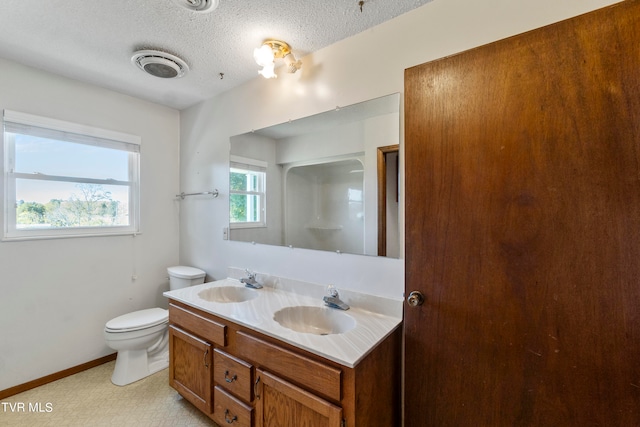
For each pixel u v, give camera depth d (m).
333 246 1.72
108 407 1.82
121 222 2.49
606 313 0.91
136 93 2.45
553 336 0.99
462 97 1.16
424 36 1.41
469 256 1.15
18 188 1.97
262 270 2.11
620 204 0.88
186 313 1.75
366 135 1.59
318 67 1.79
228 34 1.63
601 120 0.91
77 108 2.20
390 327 1.34
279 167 2.00
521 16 1.18
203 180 2.59
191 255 2.71
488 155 1.11
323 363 1.13
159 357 2.32
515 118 1.05
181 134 2.83
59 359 2.13
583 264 0.94
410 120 1.29
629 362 0.87
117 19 1.50
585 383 0.94
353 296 1.60
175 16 1.48
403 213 1.46
